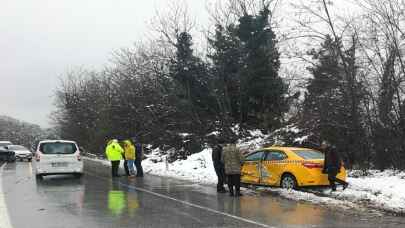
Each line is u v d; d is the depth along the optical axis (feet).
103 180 65.21
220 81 97.86
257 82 93.66
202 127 102.12
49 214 36.14
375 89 59.57
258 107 96.78
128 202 42.60
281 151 50.67
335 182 49.08
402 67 57.21
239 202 42.45
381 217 34.91
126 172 73.36
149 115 116.06
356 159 65.51
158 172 79.30
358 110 61.57
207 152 90.17
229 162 46.57
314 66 65.51
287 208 38.86
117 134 134.31
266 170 51.44
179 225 31.58
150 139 121.29
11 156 123.75
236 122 99.50
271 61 92.38
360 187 48.70
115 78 151.53
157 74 111.14
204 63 100.99
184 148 103.14
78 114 221.46
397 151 60.08
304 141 69.77
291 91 90.38
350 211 37.42
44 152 67.87
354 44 60.54
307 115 68.23
